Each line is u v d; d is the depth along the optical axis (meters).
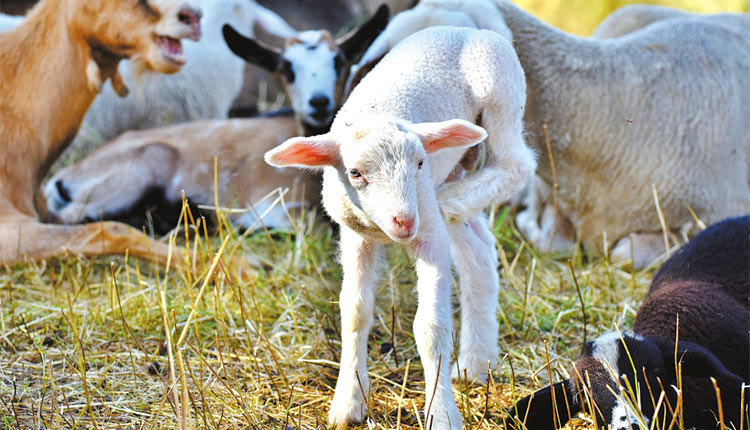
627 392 2.84
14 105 4.64
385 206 2.57
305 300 4.38
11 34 4.68
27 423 3.10
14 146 4.61
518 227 5.49
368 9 8.10
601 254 5.00
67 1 4.61
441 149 2.84
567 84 4.61
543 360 3.72
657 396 2.88
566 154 4.78
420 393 3.42
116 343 3.87
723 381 2.79
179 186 5.53
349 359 3.12
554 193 4.97
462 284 3.56
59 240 4.45
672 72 4.75
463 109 3.22
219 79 6.53
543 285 4.61
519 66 3.38
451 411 2.89
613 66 4.69
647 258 4.88
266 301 4.31
